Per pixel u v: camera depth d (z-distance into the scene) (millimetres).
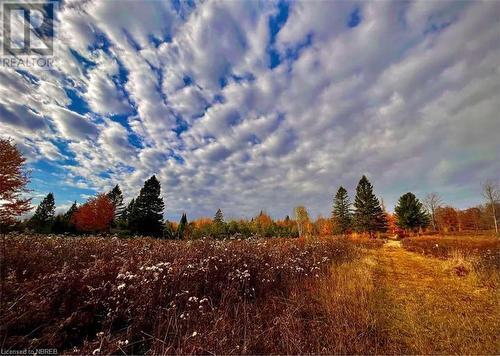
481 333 4824
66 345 4000
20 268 5504
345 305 5832
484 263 9797
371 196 48469
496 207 37562
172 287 5402
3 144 12750
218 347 3902
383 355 4062
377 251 18250
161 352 3830
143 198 40250
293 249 11484
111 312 4539
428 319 5504
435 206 49000
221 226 33844
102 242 9680
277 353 3990
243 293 6254
